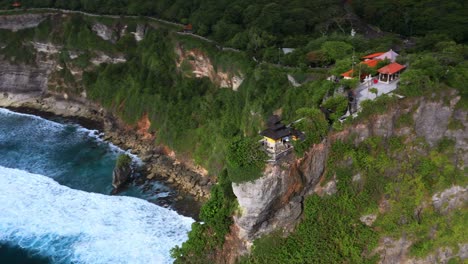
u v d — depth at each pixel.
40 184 100.38
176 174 103.06
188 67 118.94
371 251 67.44
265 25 117.75
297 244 68.19
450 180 68.25
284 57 100.38
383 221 68.44
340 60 88.44
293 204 69.12
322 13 125.44
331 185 70.06
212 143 103.25
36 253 80.56
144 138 117.00
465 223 66.44
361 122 70.56
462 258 65.69
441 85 70.44
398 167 70.06
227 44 114.31
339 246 67.75
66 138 120.19
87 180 102.50
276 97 94.06
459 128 69.19
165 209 92.12
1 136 121.06
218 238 72.62
